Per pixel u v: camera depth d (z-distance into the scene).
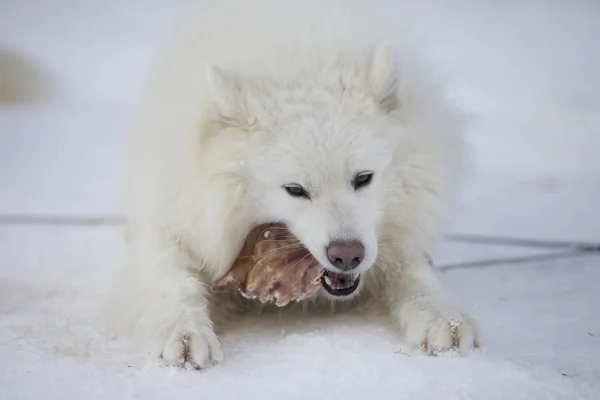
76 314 5.68
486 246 8.20
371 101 5.32
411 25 6.50
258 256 5.51
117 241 8.40
